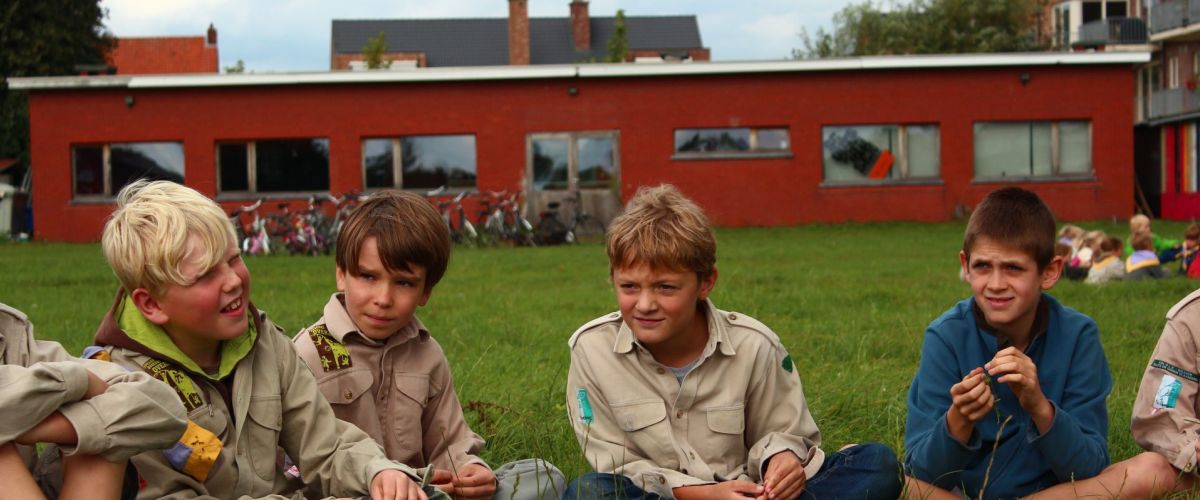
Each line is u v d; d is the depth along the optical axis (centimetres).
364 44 6319
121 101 2380
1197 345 351
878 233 2166
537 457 374
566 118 2430
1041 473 345
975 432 344
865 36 5119
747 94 2444
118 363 289
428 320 862
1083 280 1149
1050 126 2483
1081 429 341
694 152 2455
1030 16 4722
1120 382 554
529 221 2427
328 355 339
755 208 2456
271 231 2089
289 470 323
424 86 2416
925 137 2480
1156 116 3041
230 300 284
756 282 1147
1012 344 357
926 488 343
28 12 3089
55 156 2380
